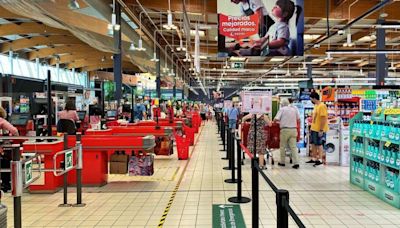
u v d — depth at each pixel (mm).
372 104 9969
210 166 9320
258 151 8469
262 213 5211
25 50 23250
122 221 4922
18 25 16578
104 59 27672
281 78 39000
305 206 5516
